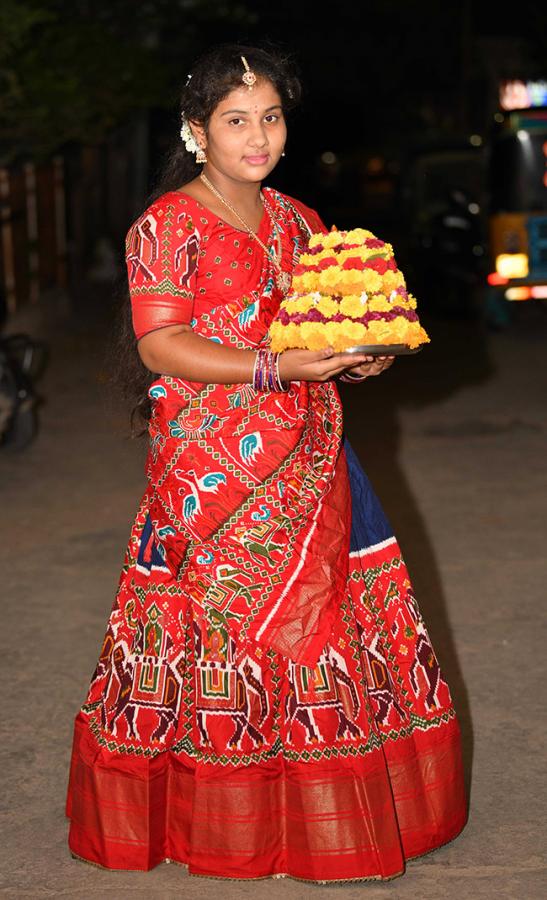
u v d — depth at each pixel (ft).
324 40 145.89
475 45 153.89
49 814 14.01
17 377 32.50
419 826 12.49
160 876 12.46
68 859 12.96
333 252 11.26
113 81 59.52
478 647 18.53
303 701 11.91
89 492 28.58
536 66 113.91
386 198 160.35
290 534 11.86
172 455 11.91
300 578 11.89
